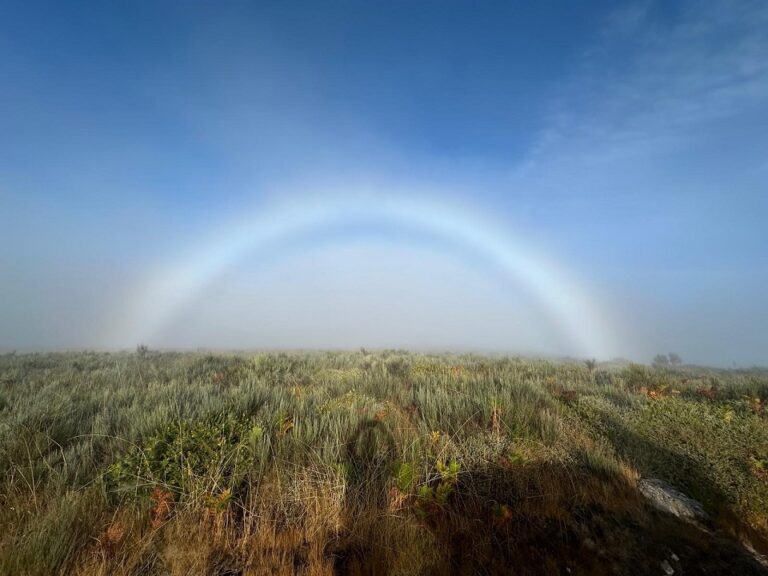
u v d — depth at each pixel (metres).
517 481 4.28
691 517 3.94
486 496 4.05
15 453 4.43
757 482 4.53
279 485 3.79
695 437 5.80
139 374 10.61
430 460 4.53
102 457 4.58
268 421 5.26
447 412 6.09
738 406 7.25
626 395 8.37
